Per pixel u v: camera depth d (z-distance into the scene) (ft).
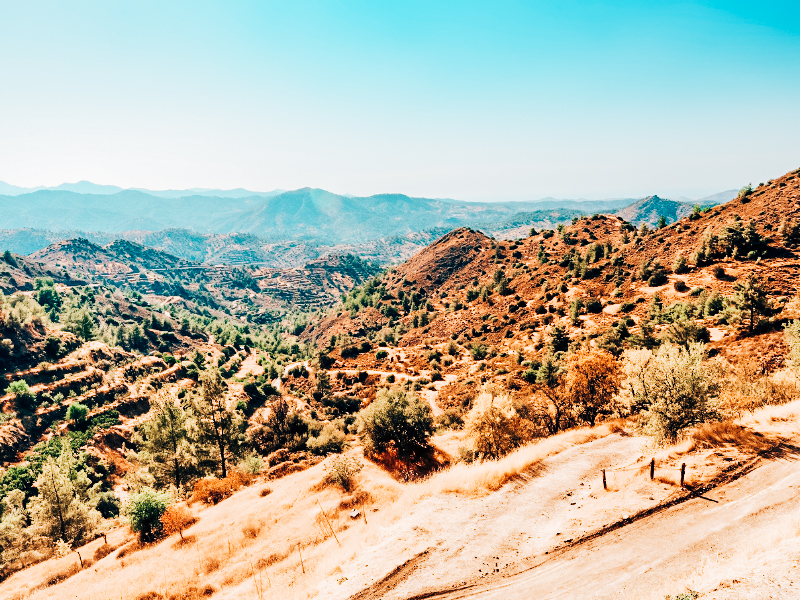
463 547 54.54
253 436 202.90
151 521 91.66
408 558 53.47
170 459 139.95
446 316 527.81
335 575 53.57
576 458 83.51
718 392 77.97
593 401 115.44
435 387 296.51
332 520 79.77
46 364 353.31
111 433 285.64
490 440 100.99
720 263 315.78
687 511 53.06
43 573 88.89
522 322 395.75
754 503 51.57
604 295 368.89
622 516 54.85
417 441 128.77
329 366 407.85
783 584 31.76
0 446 252.21
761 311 176.65
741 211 375.86
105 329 588.91
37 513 121.08
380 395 137.90
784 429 70.90
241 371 505.25
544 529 56.90
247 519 87.35
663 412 78.13
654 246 415.64
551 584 44.19
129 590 65.62
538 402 133.39
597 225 632.79
